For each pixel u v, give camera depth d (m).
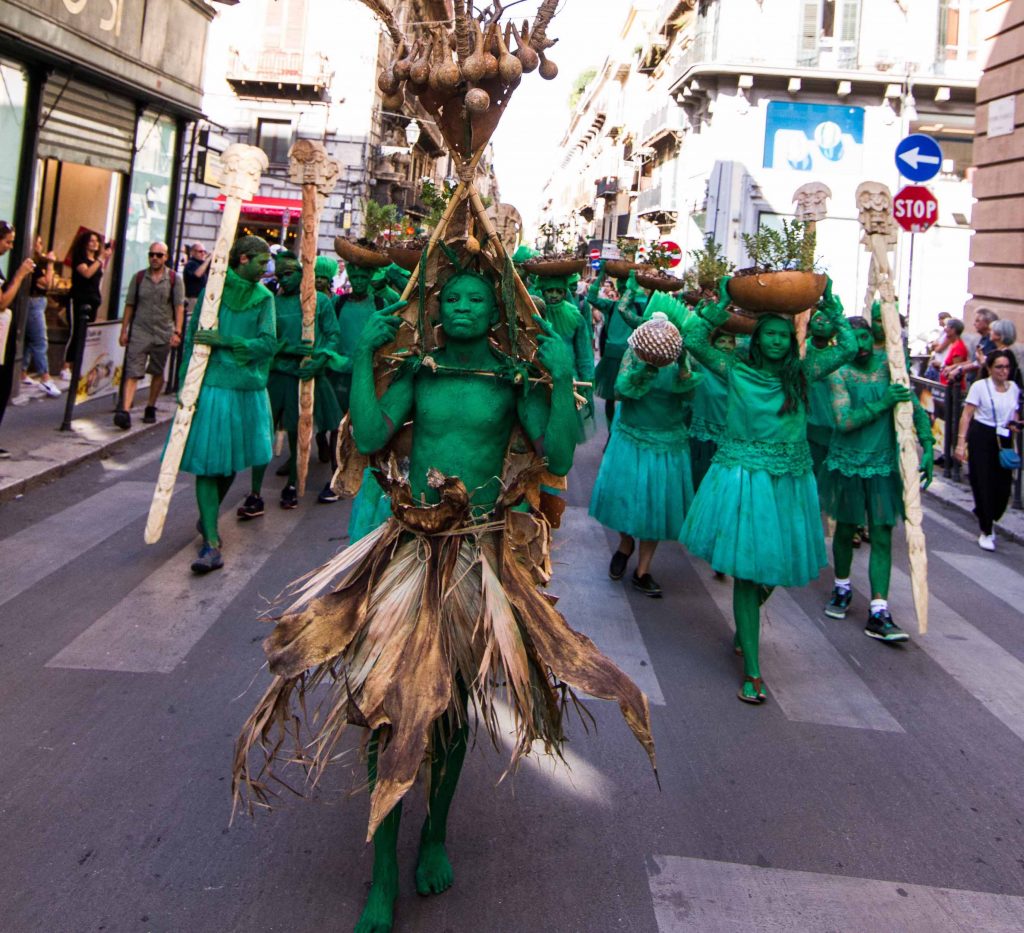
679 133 36.81
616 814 3.65
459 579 2.90
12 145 11.23
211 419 6.10
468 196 3.05
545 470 3.16
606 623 5.86
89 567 6.17
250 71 30.48
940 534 8.95
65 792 3.56
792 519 4.82
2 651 4.80
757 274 4.77
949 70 29.06
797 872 3.34
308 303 7.02
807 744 4.38
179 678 4.62
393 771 2.50
